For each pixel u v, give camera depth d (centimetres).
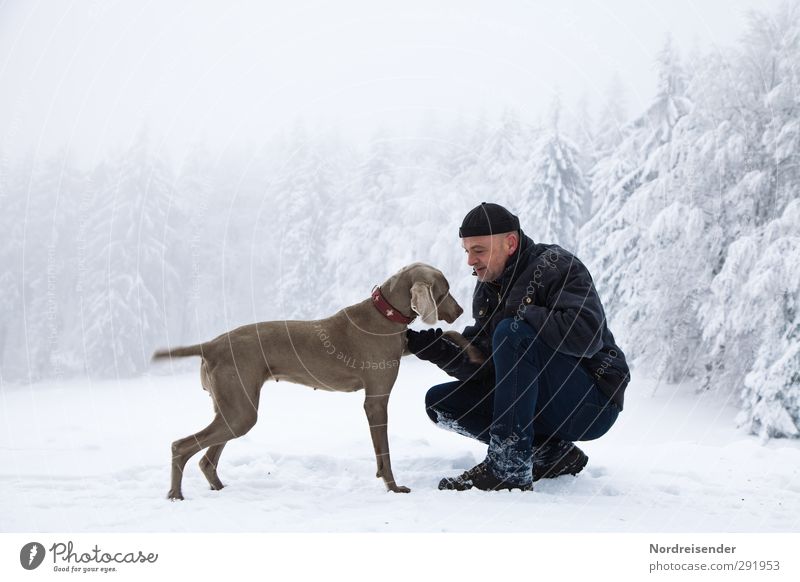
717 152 982
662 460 369
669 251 1023
